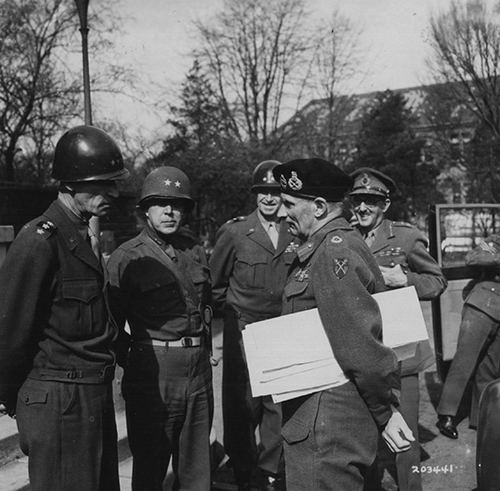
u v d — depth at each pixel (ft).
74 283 7.36
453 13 55.62
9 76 47.93
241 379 11.81
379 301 7.53
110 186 7.79
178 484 9.78
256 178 12.19
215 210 41.32
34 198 31.76
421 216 99.45
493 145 71.26
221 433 14.84
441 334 16.69
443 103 72.95
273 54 66.69
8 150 48.85
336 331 6.83
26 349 7.19
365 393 6.86
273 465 11.45
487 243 14.38
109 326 7.82
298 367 7.10
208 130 52.80
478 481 7.60
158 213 9.74
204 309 10.37
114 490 8.02
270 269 11.97
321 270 7.02
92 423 7.42
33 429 7.18
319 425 7.04
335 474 6.97
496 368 14.20
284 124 69.51
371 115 105.19
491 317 14.15
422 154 102.22
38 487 7.20
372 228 12.14
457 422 15.97
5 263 7.14
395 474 12.47
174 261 9.96
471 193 79.10
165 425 9.43
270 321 7.27
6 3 47.01
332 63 68.59
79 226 7.74
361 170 11.89
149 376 9.37
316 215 7.49
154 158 45.11
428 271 11.68
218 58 65.67
